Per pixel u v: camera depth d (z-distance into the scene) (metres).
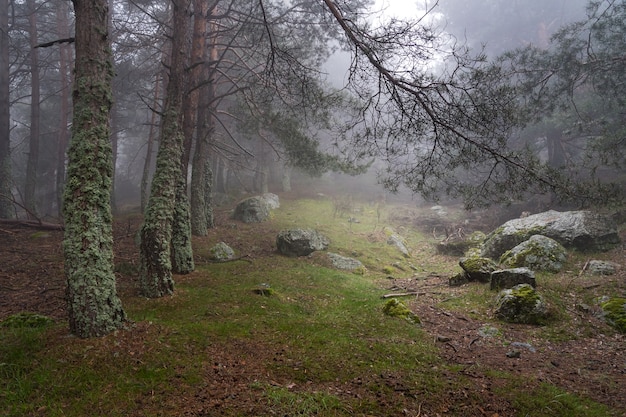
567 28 15.66
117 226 18.83
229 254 14.88
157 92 24.08
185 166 13.87
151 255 9.12
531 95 15.67
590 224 13.92
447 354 7.22
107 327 6.24
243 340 6.85
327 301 10.27
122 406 4.55
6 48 20.56
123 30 18.94
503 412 5.05
